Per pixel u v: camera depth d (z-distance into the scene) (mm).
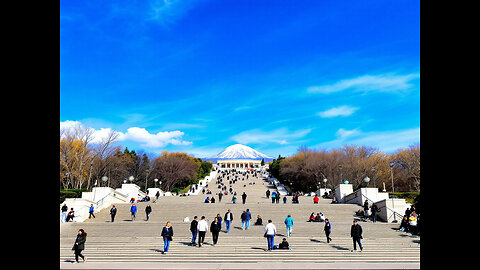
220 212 25922
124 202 32562
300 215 24938
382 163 57750
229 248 14766
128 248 14938
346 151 62531
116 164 57281
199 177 79312
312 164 59500
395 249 14594
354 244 14328
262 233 18078
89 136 50812
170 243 15727
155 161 66750
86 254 14070
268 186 62312
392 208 22812
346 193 34562
